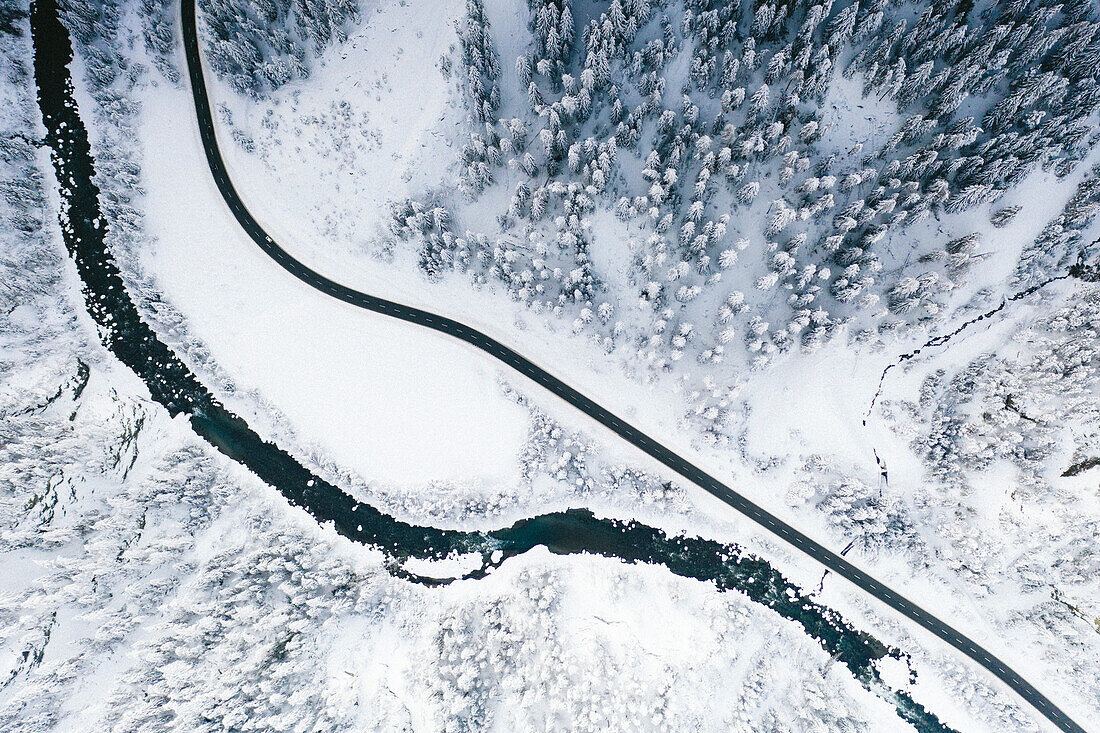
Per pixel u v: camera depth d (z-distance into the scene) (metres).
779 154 63.88
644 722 62.16
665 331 66.38
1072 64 58.81
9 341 66.50
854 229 64.12
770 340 65.44
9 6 67.94
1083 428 61.94
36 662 60.09
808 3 61.16
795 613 68.31
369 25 68.19
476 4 61.53
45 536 61.34
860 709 66.31
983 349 65.56
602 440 69.25
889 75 60.16
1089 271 63.28
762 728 62.78
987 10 59.69
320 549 67.38
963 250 61.62
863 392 67.12
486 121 64.81
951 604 66.44
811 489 66.19
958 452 65.12
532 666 64.00
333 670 64.00
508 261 64.94
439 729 60.62
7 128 67.94
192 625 60.84
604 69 61.47
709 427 67.25
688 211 62.25
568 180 66.38
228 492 68.50
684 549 68.94
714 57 62.47
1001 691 65.38
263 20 67.38
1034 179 63.00
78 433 66.12
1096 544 62.34
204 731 57.81
